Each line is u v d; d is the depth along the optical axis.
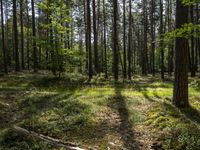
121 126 12.97
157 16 53.66
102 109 15.23
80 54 27.25
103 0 46.81
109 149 10.84
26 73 35.06
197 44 44.19
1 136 11.38
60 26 25.64
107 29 62.56
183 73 14.58
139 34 69.62
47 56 27.56
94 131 12.48
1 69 43.28
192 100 16.16
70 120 13.37
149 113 14.05
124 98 17.42
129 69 36.72
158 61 64.38
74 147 10.83
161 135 11.42
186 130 11.29
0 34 60.88
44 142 11.03
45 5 25.94
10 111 15.24
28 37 52.16
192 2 9.69
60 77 27.56
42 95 18.53
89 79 28.88
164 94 19.08
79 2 49.56
